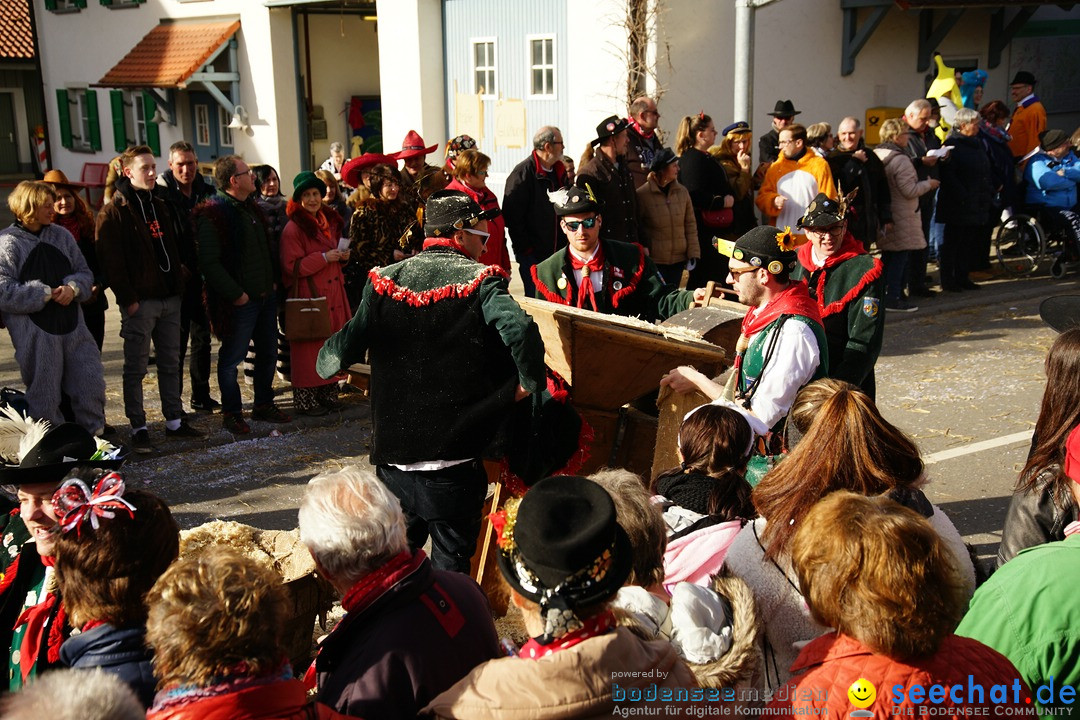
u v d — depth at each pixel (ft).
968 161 35.60
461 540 12.98
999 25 49.55
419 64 47.16
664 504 10.01
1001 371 27.99
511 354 12.14
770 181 31.60
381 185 26.02
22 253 19.92
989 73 50.34
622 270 17.61
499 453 12.67
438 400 12.40
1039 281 39.19
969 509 19.25
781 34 42.91
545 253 27.43
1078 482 8.48
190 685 6.97
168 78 53.83
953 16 46.14
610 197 26.96
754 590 8.94
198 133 58.95
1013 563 7.76
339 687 8.38
